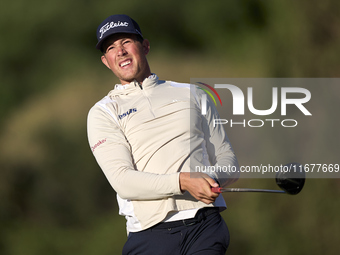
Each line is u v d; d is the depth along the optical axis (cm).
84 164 3912
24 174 3919
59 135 4000
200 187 989
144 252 1059
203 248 1039
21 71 4962
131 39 1164
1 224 3762
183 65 4122
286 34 3200
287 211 2906
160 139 1083
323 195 2825
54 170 3903
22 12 5106
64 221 3788
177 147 1079
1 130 4191
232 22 4416
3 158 3959
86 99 4203
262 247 2894
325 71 3048
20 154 3956
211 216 1068
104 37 1152
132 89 1145
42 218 3800
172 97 1126
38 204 3847
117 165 1061
